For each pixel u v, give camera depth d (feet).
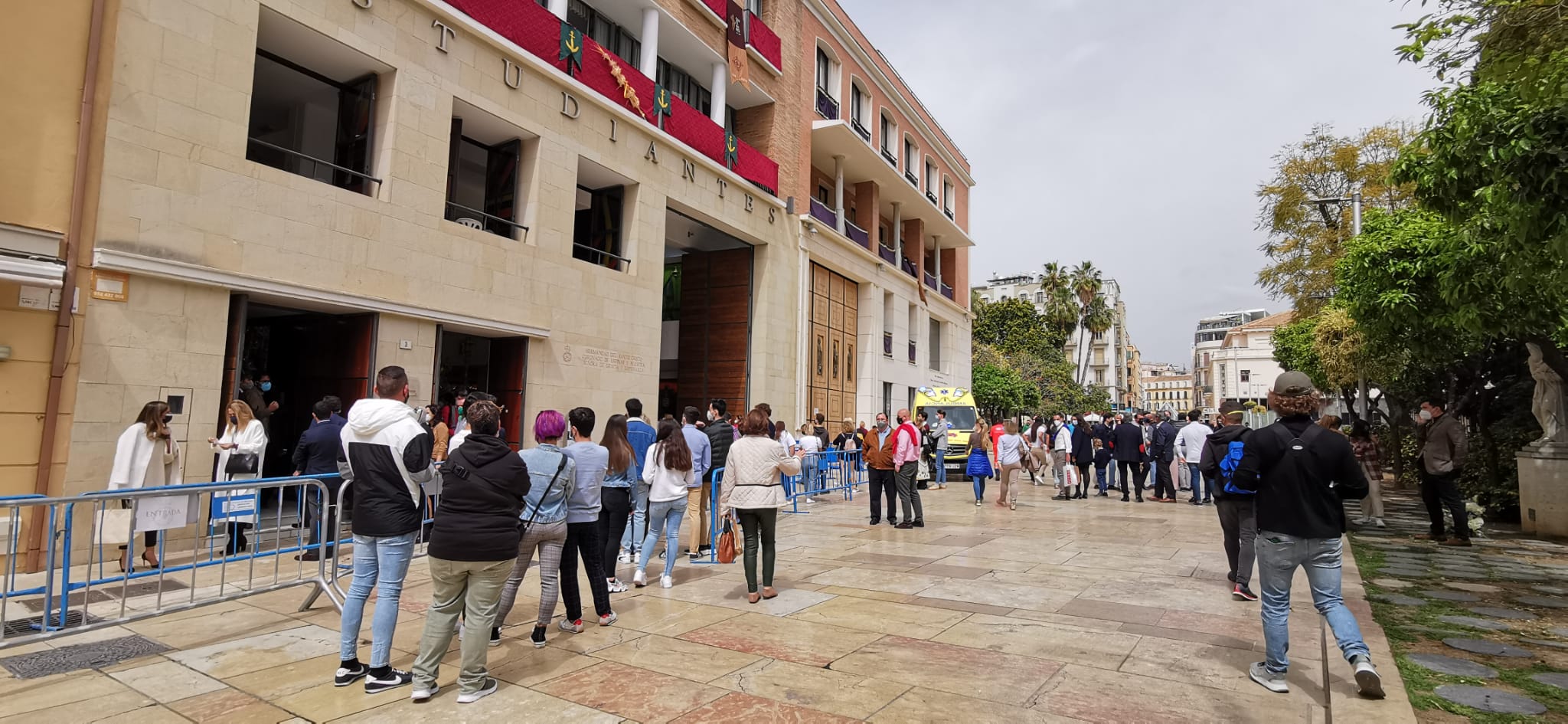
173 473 24.49
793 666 15.62
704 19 58.08
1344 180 72.33
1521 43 19.65
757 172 63.93
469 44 38.11
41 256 23.35
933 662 15.87
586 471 18.61
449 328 37.35
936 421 67.77
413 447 14.34
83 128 24.41
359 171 34.83
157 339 25.90
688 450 23.67
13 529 16.26
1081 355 232.94
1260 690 14.23
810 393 72.43
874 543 32.24
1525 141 18.38
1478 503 41.78
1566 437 33.96
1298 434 14.17
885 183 88.33
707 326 67.21
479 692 13.67
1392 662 15.43
